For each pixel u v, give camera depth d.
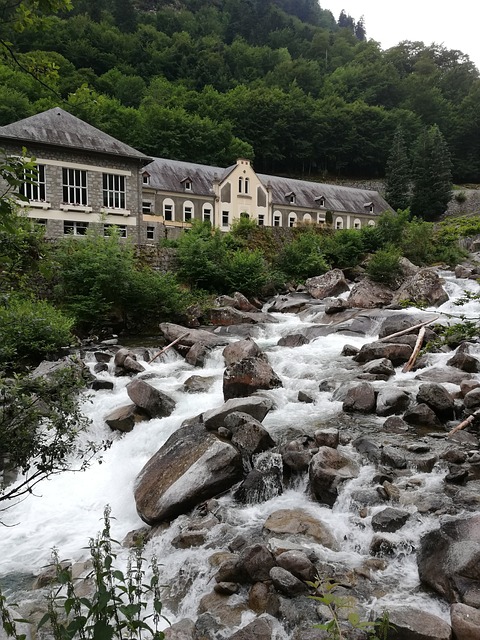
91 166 32.28
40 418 4.82
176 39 112.06
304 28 150.50
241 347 15.41
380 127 94.94
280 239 35.19
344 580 5.50
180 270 27.33
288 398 11.85
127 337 21.88
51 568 6.84
